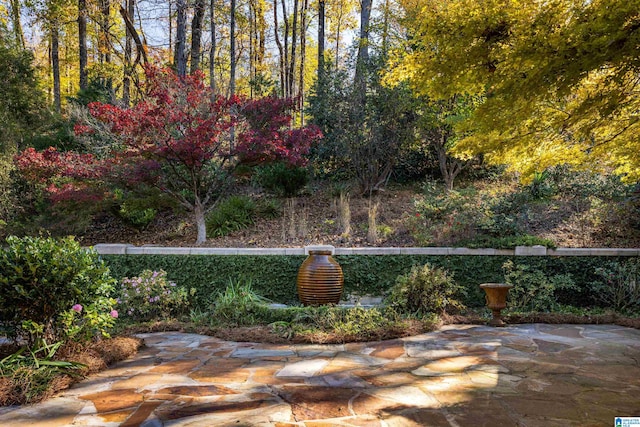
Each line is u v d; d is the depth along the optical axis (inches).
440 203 345.1
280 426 106.5
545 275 288.0
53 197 321.7
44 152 308.0
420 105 378.3
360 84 398.0
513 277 283.1
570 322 245.3
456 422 109.7
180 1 492.1
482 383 140.5
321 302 259.8
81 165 309.0
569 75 132.3
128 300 255.9
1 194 367.2
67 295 158.2
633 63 133.1
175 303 264.5
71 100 486.3
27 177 334.0
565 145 205.3
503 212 340.8
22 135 431.2
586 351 182.1
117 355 170.9
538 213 351.3
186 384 139.9
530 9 141.1
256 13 776.3
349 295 289.6
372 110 386.9
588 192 361.7
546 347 189.0
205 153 303.0
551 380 143.8
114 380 144.9
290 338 203.9
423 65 158.7
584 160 209.6
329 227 350.3
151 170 301.7
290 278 289.1
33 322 149.6
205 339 211.6
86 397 128.0
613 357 172.7
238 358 174.1
